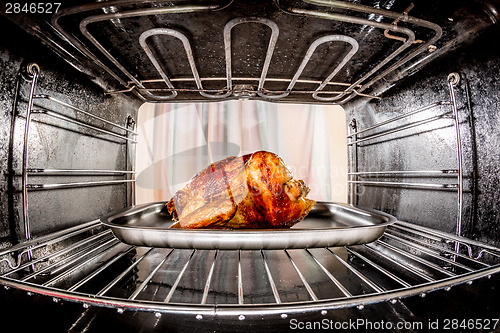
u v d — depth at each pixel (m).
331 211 1.57
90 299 0.60
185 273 1.06
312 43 1.05
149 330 0.75
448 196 1.13
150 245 0.97
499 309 0.83
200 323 0.78
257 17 0.87
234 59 1.24
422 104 1.28
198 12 0.90
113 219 1.17
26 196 0.94
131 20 0.94
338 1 0.77
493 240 0.94
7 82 0.94
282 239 0.94
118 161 1.65
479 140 1.01
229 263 1.17
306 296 0.88
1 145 0.92
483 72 0.97
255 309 0.57
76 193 1.28
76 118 1.29
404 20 0.83
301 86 1.55
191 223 1.15
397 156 1.46
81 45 0.98
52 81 1.13
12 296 0.82
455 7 0.81
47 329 0.75
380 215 1.25
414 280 0.97
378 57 1.18
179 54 1.18
